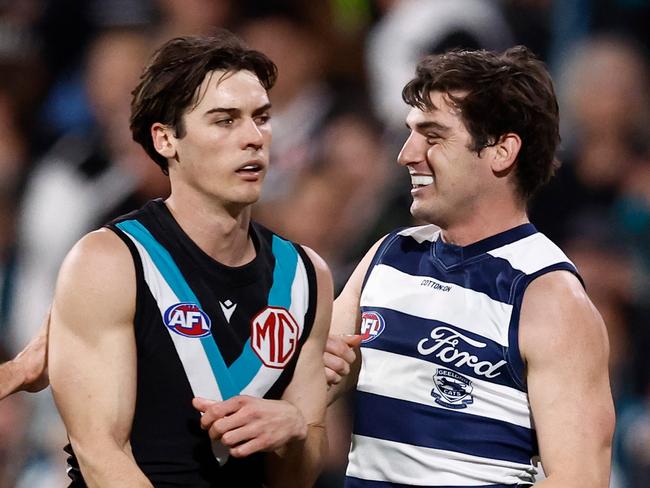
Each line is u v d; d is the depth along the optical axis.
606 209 26.45
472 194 13.01
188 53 11.82
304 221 25.47
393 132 26.92
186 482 12.01
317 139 26.72
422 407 12.81
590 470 12.12
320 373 12.62
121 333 11.63
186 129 11.81
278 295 12.34
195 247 11.98
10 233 27.48
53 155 28.03
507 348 12.55
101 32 29.70
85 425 11.54
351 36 28.55
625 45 28.94
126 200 25.73
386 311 13.22
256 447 11.55
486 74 12.92
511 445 12.68
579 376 12.32
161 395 11.86
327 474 21.88
